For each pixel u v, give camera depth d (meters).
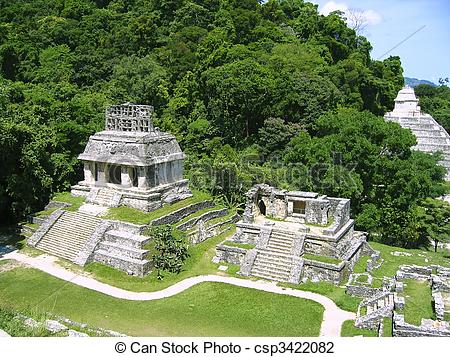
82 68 74.44
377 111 87.44
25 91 57.41
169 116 67.62
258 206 40.81
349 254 35.38
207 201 45.09
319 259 33.69
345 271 33.59
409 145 48.31
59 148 49.59
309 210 38.12
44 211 43.16
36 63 73.00
